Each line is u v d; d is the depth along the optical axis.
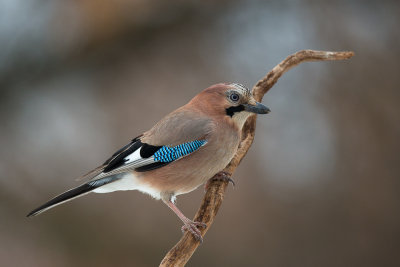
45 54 13.09
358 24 12.94
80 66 13.32
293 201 11.74
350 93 12.34
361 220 11.65
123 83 13.33
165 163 7.53
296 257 11.38
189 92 13.00
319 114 12.41
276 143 12.27
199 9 13.33
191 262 11.15
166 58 13.42
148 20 13.22
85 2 12.97
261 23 13.42
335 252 11.45
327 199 11.78
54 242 11.55
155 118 12.83
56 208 11.66
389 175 11.83
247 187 11.80
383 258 11.41
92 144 12.72
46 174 12.25
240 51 13.23
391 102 12.21
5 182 12.05
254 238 11.44
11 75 12.97
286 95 12.61
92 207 11.70
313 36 13.06
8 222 11.67
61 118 13.09
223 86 7.69
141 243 11.40
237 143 7.70
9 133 12.72
